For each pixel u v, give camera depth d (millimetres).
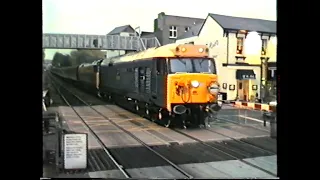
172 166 8148
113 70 13086
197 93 11352
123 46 11289
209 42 11266
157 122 11633
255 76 11047
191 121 11195
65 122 10461
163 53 11422
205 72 11375
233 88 11203
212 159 8570
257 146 9312
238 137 9891
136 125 11102
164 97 11469
